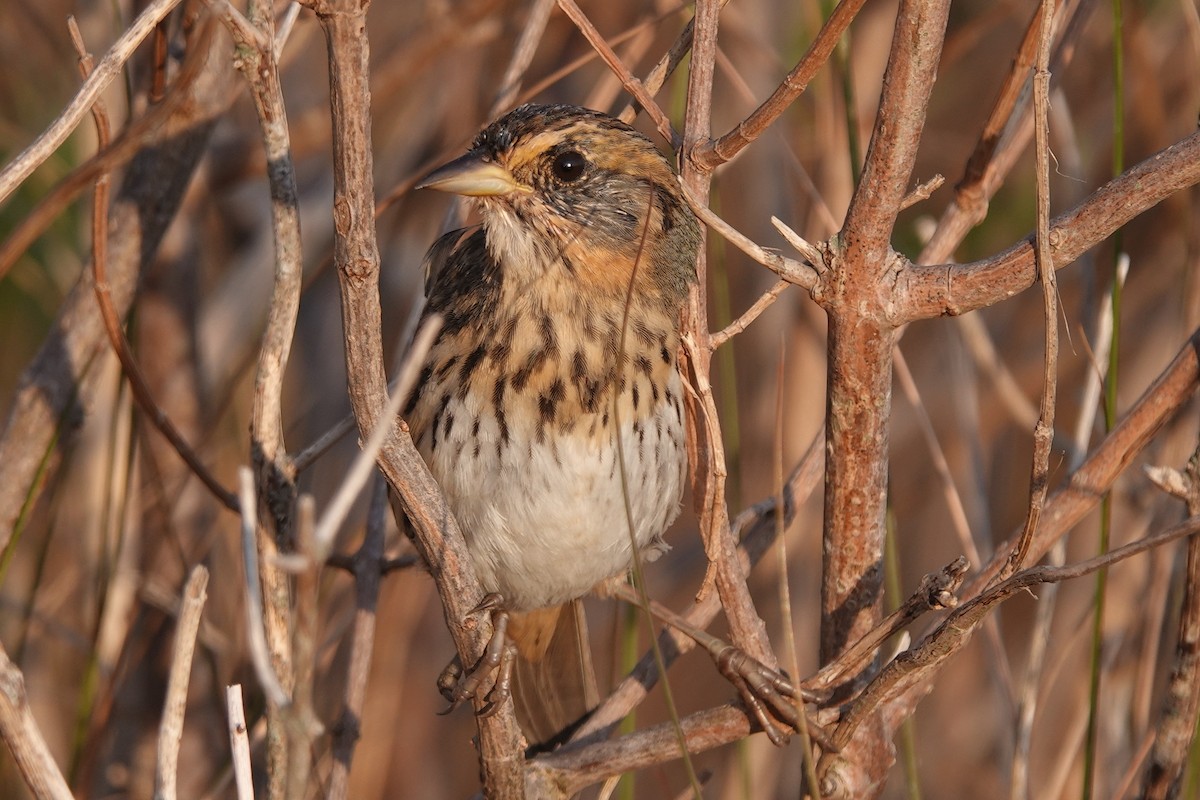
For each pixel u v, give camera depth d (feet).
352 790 37.60
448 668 26.13
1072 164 34.30
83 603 34.06
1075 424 40.83
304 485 38.81
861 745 23.52
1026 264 21.01
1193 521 19.36
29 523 37.06
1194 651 25.13
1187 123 38.58
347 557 29.66
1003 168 25.76
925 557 42.27
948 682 40.01
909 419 42.60
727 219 40.11
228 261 41.37
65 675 37.11
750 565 26.86
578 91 39.29
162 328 36.01
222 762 34.37
